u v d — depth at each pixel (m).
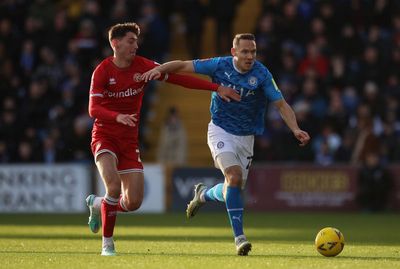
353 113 76.19
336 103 75.62
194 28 81.62
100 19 81.81
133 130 36.44
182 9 82.12
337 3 82.50
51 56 81.31
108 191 35.50
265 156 75.81
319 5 83.44
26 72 82.50
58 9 88.44
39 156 76.62
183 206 74.06
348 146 74.38
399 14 82.56
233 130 37.09
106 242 36.38
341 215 69.38
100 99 35.91
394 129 75.25
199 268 31.05
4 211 74.69
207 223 60.28
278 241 45.50
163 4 86.75
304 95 77.12
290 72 79.12
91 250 39.06
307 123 75.50
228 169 36.41
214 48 88.44
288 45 79.94
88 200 38.97
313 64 79.25
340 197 72.75
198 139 84.06
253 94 36.78
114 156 36.12
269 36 81.06
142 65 36.50
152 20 81.62
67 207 74.25
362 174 72.25
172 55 88.12
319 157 75.00
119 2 82.81
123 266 31.69
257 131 37.38
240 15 92.06
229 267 31.34
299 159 75.44
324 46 79.94
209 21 89.31
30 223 60.28
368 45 78.88
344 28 81.06
